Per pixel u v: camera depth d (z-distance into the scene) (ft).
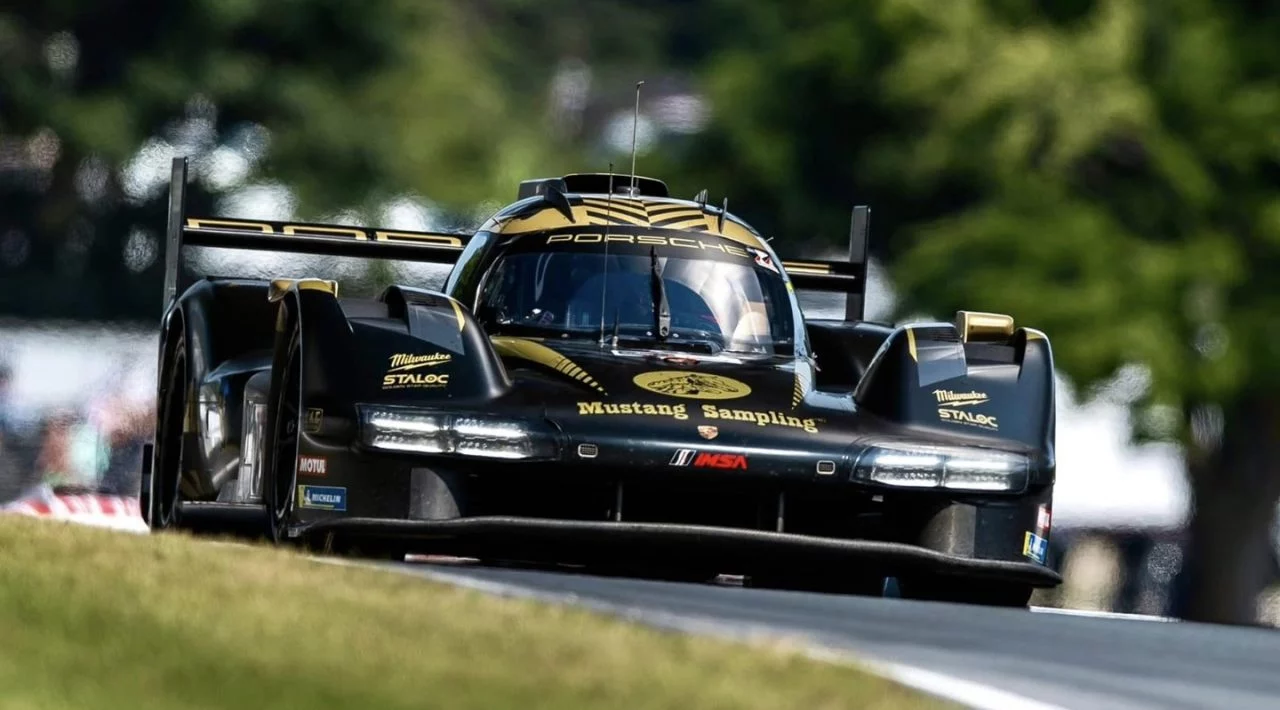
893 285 320.50
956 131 318.86
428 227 469.98
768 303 91.40
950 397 80.53
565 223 92.68
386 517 76.02
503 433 75.25
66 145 441.27
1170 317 305.12
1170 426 310.65
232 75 444.14
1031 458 79.05
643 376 80.23
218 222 107.04
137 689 42.91
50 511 128.57
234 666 45.21
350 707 42.16
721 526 80.43
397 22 476.13
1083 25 313.94
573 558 78.95
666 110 641.81
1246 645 60.49
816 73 363.35
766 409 78.89
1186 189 306.35
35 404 397.39
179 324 99.04
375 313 79.71
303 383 77.41
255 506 89.15
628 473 75.77
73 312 440.86
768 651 50.16
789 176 370.94
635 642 50.26
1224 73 313.73
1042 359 82.48
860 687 46.98
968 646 56.24
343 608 52.80
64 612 50.08
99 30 445.37
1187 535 339.16
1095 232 305.53
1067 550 344.69
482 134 490.08
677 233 92.94
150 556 59.93
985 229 310.65
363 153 458.91
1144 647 58.75
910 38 324.19
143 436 381.81
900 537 80.28
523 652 48.44
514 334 88.02
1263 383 311.06
